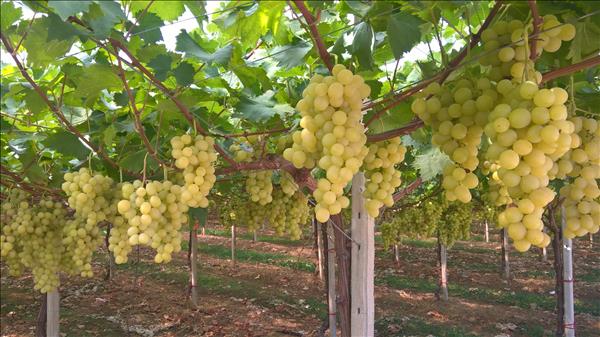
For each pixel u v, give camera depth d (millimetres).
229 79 3225
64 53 1904
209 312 7980
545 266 12172
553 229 5816
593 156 1546
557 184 3297
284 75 3459
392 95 1944
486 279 10859
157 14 1712
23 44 1842
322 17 2799
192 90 2844
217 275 10523
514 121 1266
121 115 3154
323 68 2936
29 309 7984
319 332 6547
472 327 7434
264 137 2672
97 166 3268
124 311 7898
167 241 2041
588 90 2340
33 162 3092
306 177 2635
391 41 1849
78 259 2768
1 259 3270
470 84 1677
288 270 11227
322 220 1578
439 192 6254
